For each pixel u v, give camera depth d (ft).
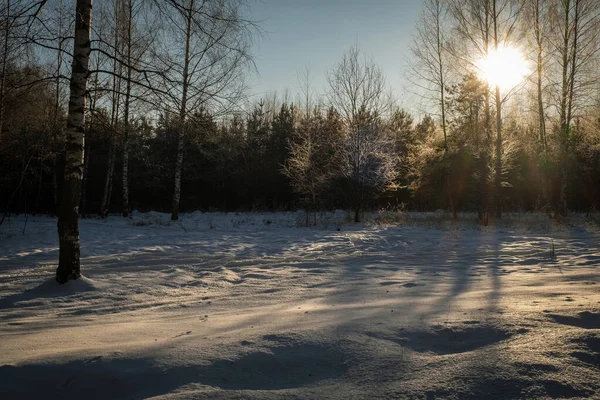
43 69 29.30
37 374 9.09
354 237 49.06
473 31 71.97
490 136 78.54
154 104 26.53
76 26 24.39
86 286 23.20
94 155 106.83
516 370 8.57
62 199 23.75
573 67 72.23
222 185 115.03
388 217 73.72
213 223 66.39
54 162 82.17
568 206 89.45
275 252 38.42
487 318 12.44
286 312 15.14
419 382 8.41
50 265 30.45
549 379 8.21
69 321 16.35
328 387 8.44
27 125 55.52
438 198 84.38
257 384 8.76
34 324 15.89
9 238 44.09
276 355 9.95
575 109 74.33
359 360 9.60
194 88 27.45
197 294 21.81
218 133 32.91
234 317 14.82
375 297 18.33
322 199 79.87
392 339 10.97
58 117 58.95
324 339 10.80
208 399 7.83
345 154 72.18
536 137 92.94
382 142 72.33
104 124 29.30
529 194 93.20
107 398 8.43
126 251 37.45
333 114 89.25
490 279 23.36
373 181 69.10
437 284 21.88
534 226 60.03
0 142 54.65
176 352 10.00
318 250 39.93
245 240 46.57
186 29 27.91
